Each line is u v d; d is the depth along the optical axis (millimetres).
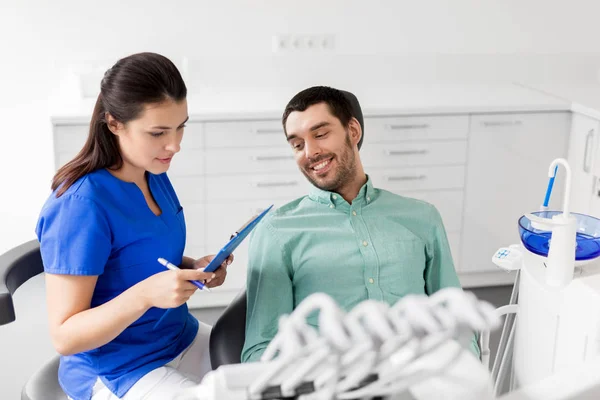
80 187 1577
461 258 3621
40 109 3795
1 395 2537
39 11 3650
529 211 3607
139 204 1657
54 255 1559
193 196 3293
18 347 2850
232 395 780
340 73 3854
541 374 1668
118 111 1526
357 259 1789
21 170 3869
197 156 3240
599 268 1622
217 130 3219
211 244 3367
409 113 3346
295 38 3762
